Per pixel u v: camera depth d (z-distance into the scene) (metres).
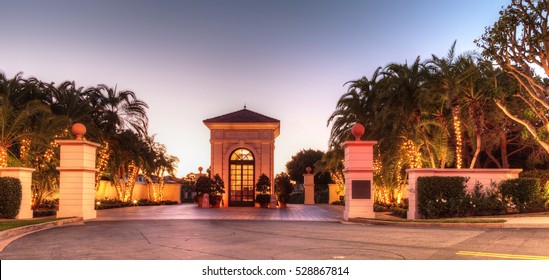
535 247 9.39
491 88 20.41
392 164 24.44
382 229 14.04
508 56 18.78
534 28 18.08
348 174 19.47
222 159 34.16
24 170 19.92
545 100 18.59
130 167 36.88
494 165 32.47
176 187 43.62
